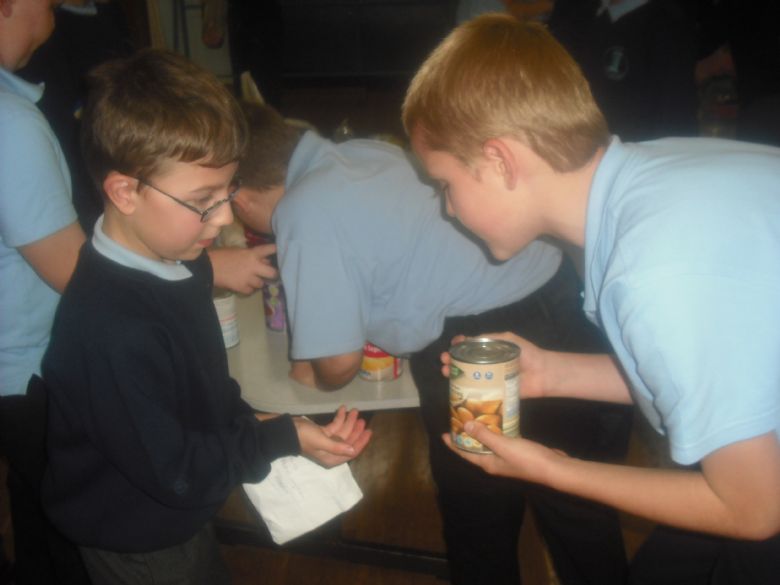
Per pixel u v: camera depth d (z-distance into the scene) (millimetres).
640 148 1008
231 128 1064
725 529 857
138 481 1068
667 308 787
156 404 1043
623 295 828
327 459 1234
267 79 5035
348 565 2033
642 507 920
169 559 1228
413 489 2316
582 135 960
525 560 2029
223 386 1249
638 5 2363
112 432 1042
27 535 1621
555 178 989
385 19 6617
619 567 1678
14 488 1574
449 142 1002
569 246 1479
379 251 1351
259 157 1404
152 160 1015
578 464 996
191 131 1015
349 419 1267
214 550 1332
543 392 1285
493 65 956
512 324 1464
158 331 1060
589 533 1612
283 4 6570
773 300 785
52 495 1180
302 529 1286
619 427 1896
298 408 1447
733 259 795
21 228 1232
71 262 1282
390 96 6730
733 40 2695
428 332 1454
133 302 1057
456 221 1359
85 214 1721
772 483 806
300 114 6250
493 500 1547
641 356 820
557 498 1571
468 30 1017
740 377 775
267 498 1271
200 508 1104
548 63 959
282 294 1652
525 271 1451
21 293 1332
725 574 1062
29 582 1664
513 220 1039
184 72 1070
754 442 793
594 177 971
